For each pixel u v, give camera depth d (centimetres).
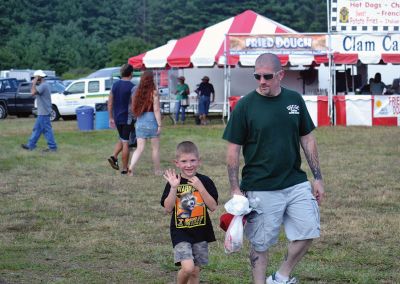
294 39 2280
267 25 2633
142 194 1090
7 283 626
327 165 1405
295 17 8144
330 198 1040
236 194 551
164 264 687
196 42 2517
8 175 1303
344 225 850
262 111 552
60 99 3050
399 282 626
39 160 1522
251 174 560
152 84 1247
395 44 2280
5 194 1099
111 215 934
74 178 1259
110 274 656
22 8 8744
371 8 2291
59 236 811
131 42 7925
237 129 559
